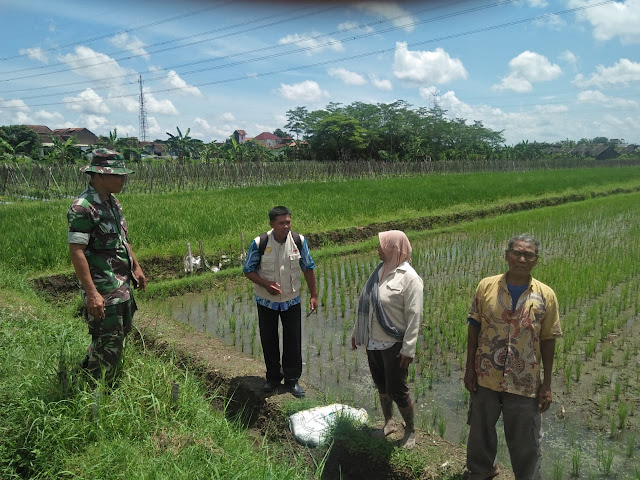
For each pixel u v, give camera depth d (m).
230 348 5.71
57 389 3.63
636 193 27.11
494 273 9.85
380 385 3.75
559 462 3.80
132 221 12.02
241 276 9.81
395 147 66.81
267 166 32.66
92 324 3.79
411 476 3.39
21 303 6.26
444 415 4.55
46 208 14.70
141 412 3.62
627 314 7.11
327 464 3.72
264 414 4.34
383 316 3.51
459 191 22.23
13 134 56.28
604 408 4.58
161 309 7.61
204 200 17.33
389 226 14.44
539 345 2.98
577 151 106.56
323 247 12.38
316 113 63.25
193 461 3.14
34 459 3.16
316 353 6.02
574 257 10.98
